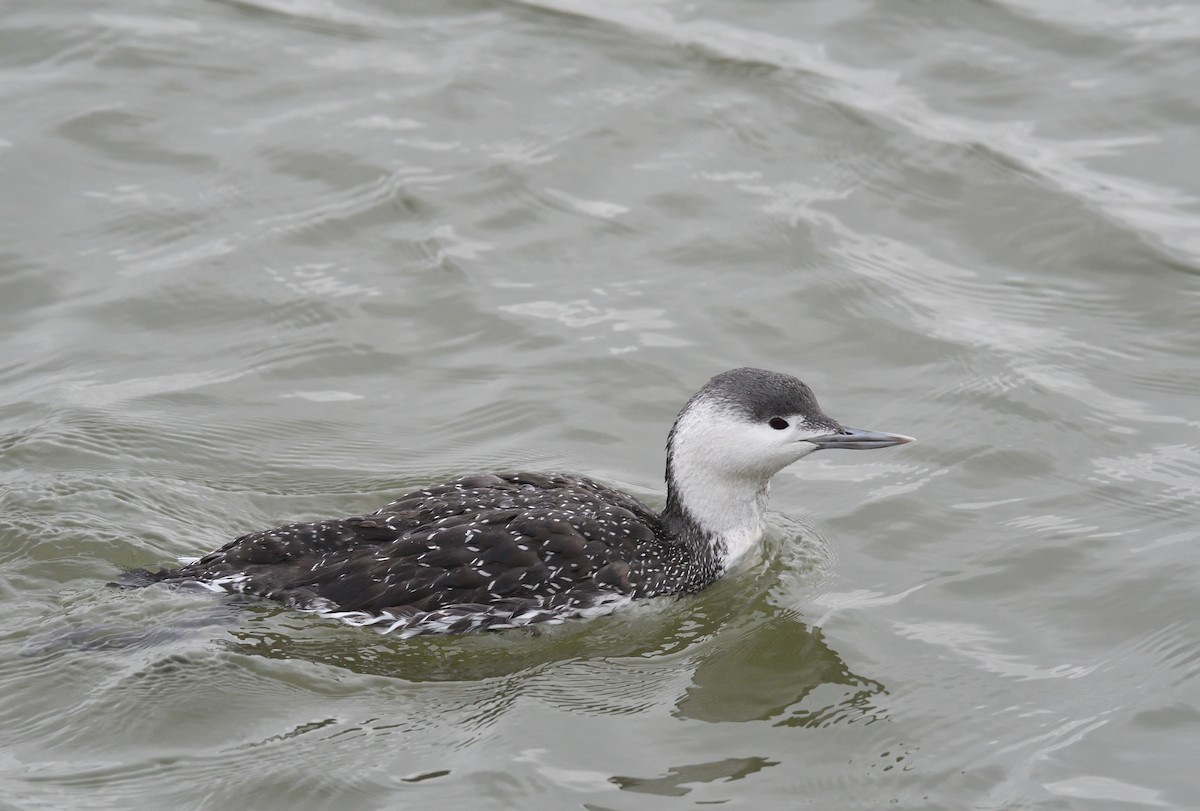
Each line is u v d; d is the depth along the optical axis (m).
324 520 12.45
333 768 10.41
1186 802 10.25
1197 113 19.31
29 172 18.08
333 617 11.63
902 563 13.10
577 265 17.11
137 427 14.37
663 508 13.54
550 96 19.84
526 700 11.27
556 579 11.85
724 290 16.77
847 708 11.32
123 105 19.27
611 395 15.23
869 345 16.02
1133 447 14.46
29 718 10.73
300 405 14.99
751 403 12.42
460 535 11.77
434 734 10.83
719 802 10.26
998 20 21.12
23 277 16.52
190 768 10.38
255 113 19.33
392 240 17.36
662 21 21.31
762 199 18.16
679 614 12.45
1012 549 13.16
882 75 20.28
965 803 10.29
